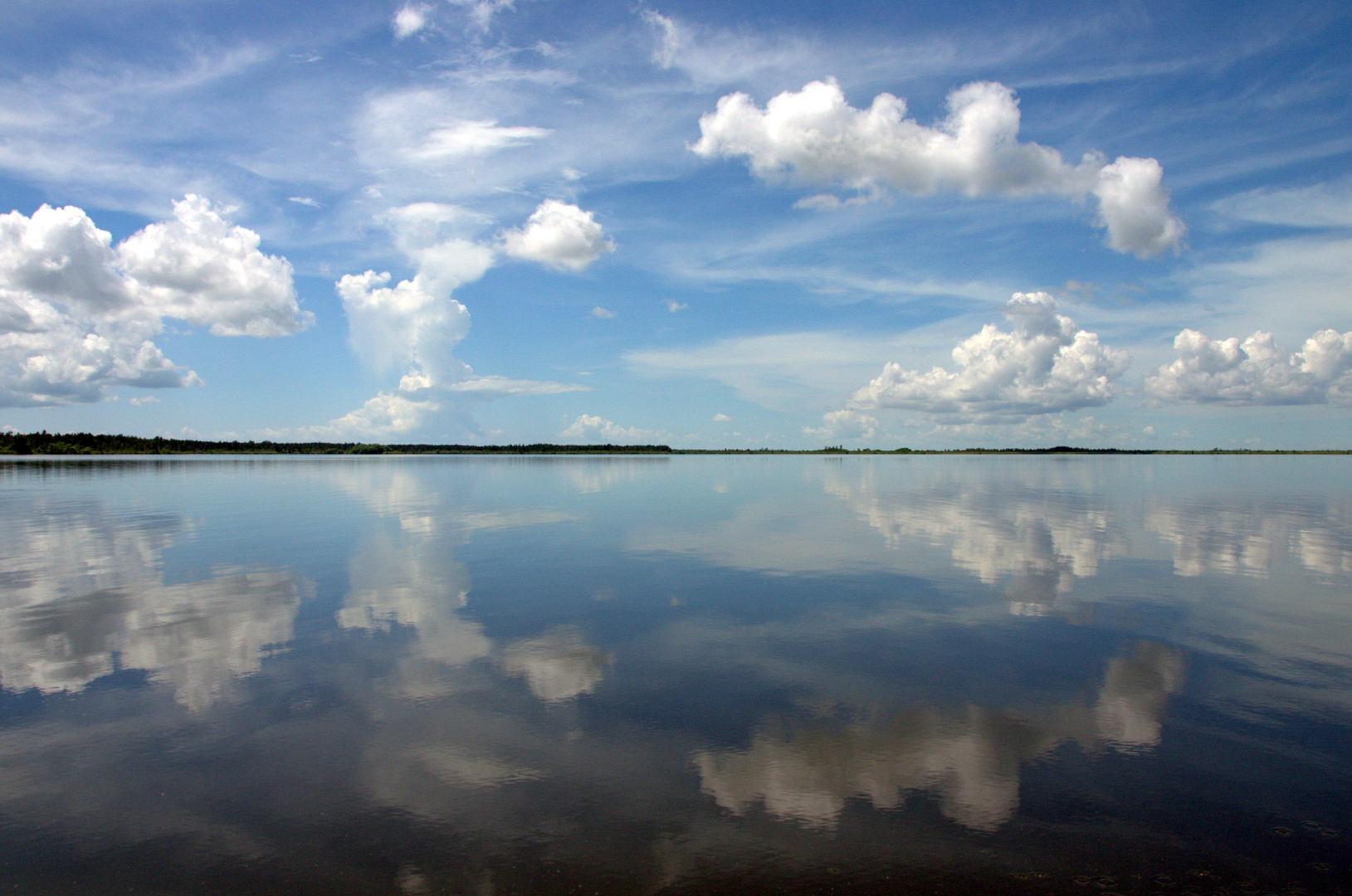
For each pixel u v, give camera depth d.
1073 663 9.02
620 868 4.87
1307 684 8.22
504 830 5.33
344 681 8.36
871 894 4.60
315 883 4.71
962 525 23.75
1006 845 5.11
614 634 10.39
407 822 5.43
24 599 12.54
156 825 5.39
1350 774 6.10
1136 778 6.05
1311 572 15.10
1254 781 6.00
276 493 40.38
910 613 11.60
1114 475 68.62
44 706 7.59
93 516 26.92
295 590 13.37
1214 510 28.94
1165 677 8.49
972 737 6.87
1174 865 4.87
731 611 11.73
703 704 7.68
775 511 29.02
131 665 8.93
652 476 64.69
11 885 4.67
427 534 21.61
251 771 6.20
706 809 5.60
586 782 6.00
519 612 11.68
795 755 6.50
